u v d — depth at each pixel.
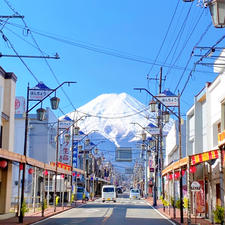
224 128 25.11
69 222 25.30
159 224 24.33
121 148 76.38
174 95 27.22
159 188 69.38
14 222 24.84
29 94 25.84
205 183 28.62
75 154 67.38
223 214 21.23
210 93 29.16
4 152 22.02
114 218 28.38
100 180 96.25
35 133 53.66
